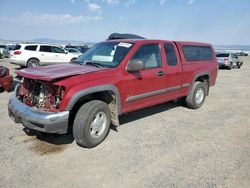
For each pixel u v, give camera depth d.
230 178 3.13
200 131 4.79
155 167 3.36
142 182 3.00
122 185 2.94
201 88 6.41
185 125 5.12
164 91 5.17
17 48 14.45
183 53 5.73
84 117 3.67
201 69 6.26
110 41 5.02
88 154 3.68
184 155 3.73
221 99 7.99
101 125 3.98
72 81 3.52
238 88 10.58
